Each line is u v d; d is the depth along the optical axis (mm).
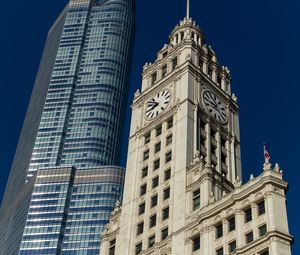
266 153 76812
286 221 69438
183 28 123125
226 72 118875
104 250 92250
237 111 112562
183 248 78000
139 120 107812
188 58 109312
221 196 83250
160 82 110688
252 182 74938
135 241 87125
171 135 98375
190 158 91500
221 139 103062
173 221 83375
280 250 66125
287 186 73250
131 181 97375
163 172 93188
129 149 104062
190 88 103688
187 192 85188
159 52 120562
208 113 103375
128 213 92188
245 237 71062
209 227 76438
